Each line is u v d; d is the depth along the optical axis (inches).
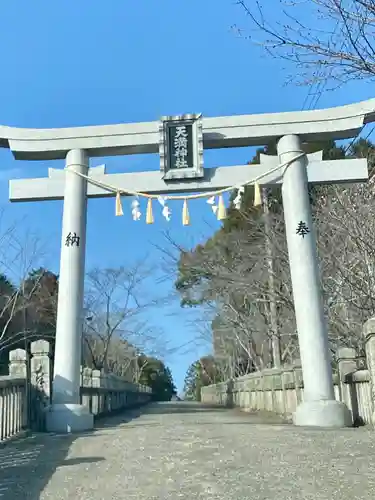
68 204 517.3
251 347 1118.4
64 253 508.1
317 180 522.9
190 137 528.7
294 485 223.5
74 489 228.4
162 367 2785.4
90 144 528.7
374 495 204.8
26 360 446.3
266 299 876.6
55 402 475.8
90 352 1369.3
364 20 273.1
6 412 385.7
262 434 379.2
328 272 663.1
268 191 869.2
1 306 1157.1
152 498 210.5
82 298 508.1
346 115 521.7
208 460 282.2
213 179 528.1
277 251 801.6
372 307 565.9
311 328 483.2
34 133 528.4
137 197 526.0
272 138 532.7
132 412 898.1
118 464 281.7
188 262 984.9
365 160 526.6
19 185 529.3
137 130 531.8
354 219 582.6
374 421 414.6
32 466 280.4
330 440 337.7
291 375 613.3
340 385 511.2
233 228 973.2
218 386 1583.4
